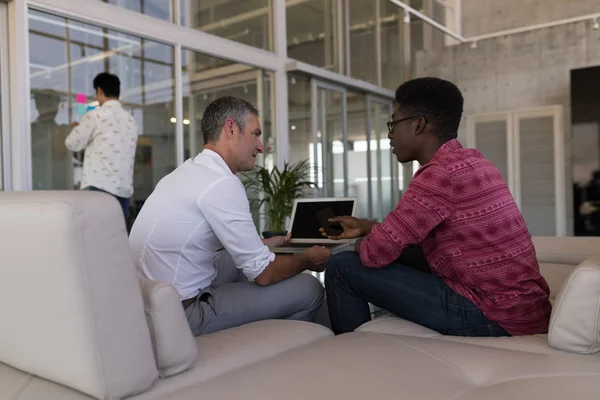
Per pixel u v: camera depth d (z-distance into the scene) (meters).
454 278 1.51
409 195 1.49
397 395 0.92
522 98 7.46
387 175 7.79
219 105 1.74
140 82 4.54
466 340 1.43
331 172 6.66
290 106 6.02
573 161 6.70
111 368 0.96
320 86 6.48
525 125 7.39
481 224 1.43
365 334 1.39
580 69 6.67
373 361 1.11
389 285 1.56
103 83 4.14
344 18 6.95
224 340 1.34
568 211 7.11
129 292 1.00
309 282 1.79
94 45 4.21
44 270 0.96
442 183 1.45
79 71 4.16
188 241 1.56
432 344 1.26
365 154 7.34
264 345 1.32
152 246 1.57
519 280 1.43
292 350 1.25
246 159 1.77
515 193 7.45
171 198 1.56
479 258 1.44
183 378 1.11
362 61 7.28
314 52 6.42
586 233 6.62
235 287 1.68
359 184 7.17
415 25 8.20
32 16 3.78
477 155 1.55
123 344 0.98
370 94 7.45
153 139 4.66
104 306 0.95
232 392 0.96
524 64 7.43
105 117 4.14
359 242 1.69
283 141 5.82
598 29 6.91
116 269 0.98
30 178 3.70
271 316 1.70
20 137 3.62
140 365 1.01
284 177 4.84
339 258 1.68
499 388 0.97
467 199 1.44
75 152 4.32
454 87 1.63
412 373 1.03
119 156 4.24
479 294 1.46
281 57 5.82
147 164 4.66
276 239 2.41
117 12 4.18
